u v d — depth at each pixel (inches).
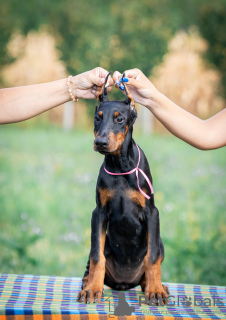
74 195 329.1
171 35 659.4
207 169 412.2
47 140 587.2
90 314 103.1
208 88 685.3
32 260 206.4
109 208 121.0
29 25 702.5
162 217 268.7
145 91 117.4
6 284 129.0
